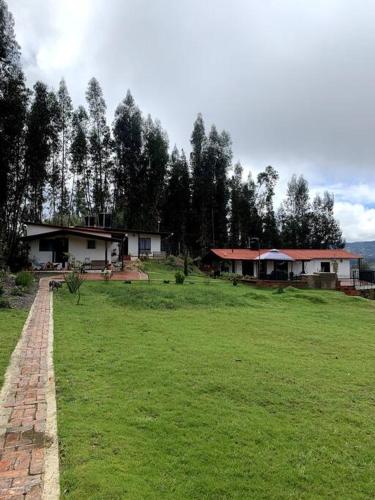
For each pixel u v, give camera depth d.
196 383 5.17
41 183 33.06
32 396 4.51
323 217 56.81
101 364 5.80
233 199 48.41
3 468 3.04
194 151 45.94
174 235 44.16
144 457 3.31
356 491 3.08
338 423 4.24
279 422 4.16
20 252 28.94
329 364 6.57
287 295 17.58
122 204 41.38
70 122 37.00
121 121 40.84
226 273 29.58
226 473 3.19
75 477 2.93
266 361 6.46
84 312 10.34
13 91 26.55
